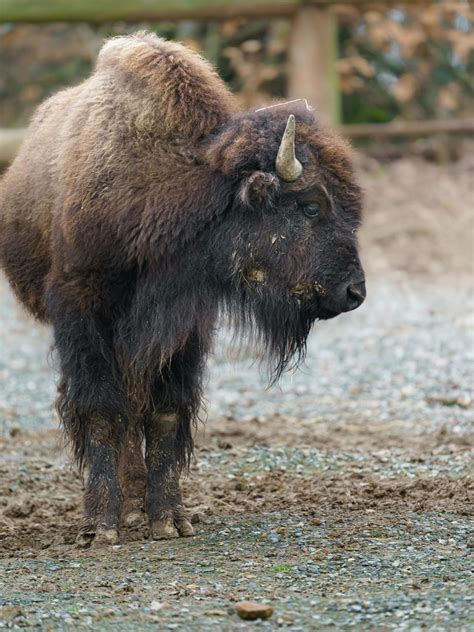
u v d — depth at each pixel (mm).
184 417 23172
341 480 26234
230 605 17125
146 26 67500
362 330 45406
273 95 72500
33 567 19906
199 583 18469
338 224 22016
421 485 25062
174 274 22031
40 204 24594
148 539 22156
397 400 35094
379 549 20109
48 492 26516
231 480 26609
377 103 76438
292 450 29359
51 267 23469
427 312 47875
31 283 25875
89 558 20547
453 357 40000
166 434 22844
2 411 35219
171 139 22281
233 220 21953
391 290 52719
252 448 29734
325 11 60312
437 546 20203
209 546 21047
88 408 22188
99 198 21891
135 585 18422
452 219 60719
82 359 22188
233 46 73188
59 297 22406
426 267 56375
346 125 73062
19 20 58500
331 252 21875
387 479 26109
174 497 22594
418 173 65375
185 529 22141
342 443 30234
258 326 22750
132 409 22859
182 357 22953
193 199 21812
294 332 22688
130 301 22359
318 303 22234
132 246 21750
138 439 24250
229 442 30406
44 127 26125
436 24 69375
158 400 22828
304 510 23594
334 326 46500
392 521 22188
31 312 26797
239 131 22047
